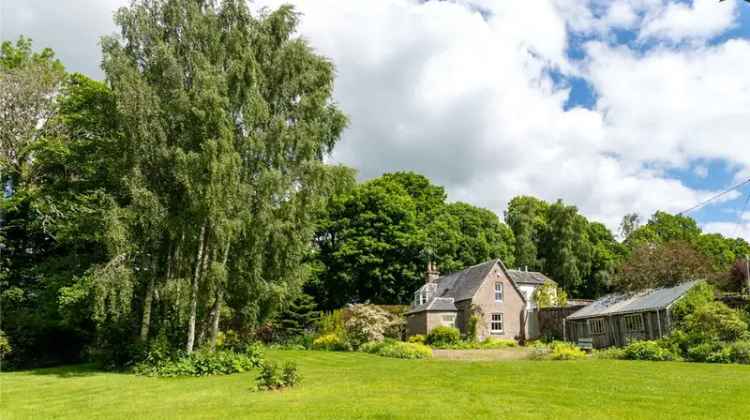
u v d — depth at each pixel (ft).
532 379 52.31
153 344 70.08
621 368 61.21
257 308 78.28
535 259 223.71
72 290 73.26
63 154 87.61
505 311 140.15
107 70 69.46
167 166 71.82
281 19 79.87
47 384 59.11
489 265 143.23
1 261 93.91
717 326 76.07
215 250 70.85
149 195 68.23
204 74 67.10
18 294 91.91
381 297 176.65
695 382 48.14
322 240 182.60
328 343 113.29
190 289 69.72
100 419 37.06
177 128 72.18
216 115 67.05
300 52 79.66
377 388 47.32
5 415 40.24
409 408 37.06
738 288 116.98
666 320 90.48
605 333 110.93
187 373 64.08
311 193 75.87
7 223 94.07
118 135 77.25
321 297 178.40
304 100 77.66
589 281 231.09
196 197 67.31
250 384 53.06
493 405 38.06
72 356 98.58
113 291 66.23
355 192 176.14
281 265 76.64
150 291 74.84
